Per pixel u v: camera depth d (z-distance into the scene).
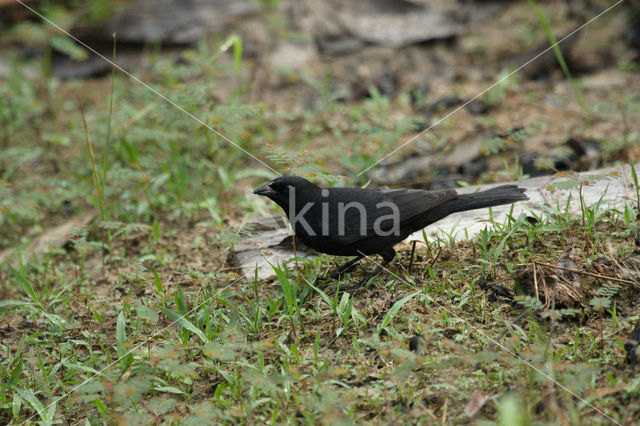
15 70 18.77
